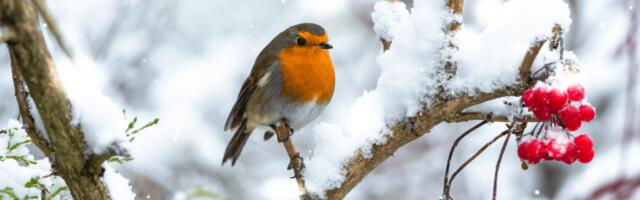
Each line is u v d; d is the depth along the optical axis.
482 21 13.39
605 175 12.84
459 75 5.61
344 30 15.20
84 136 4.25
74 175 4.43
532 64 5.43
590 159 5.39
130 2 14.33
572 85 5.26
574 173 13.71
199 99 14.48
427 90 5.63
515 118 5.57
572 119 5.22
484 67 5.52
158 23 14.50
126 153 4.30
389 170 14.80
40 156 11.24
